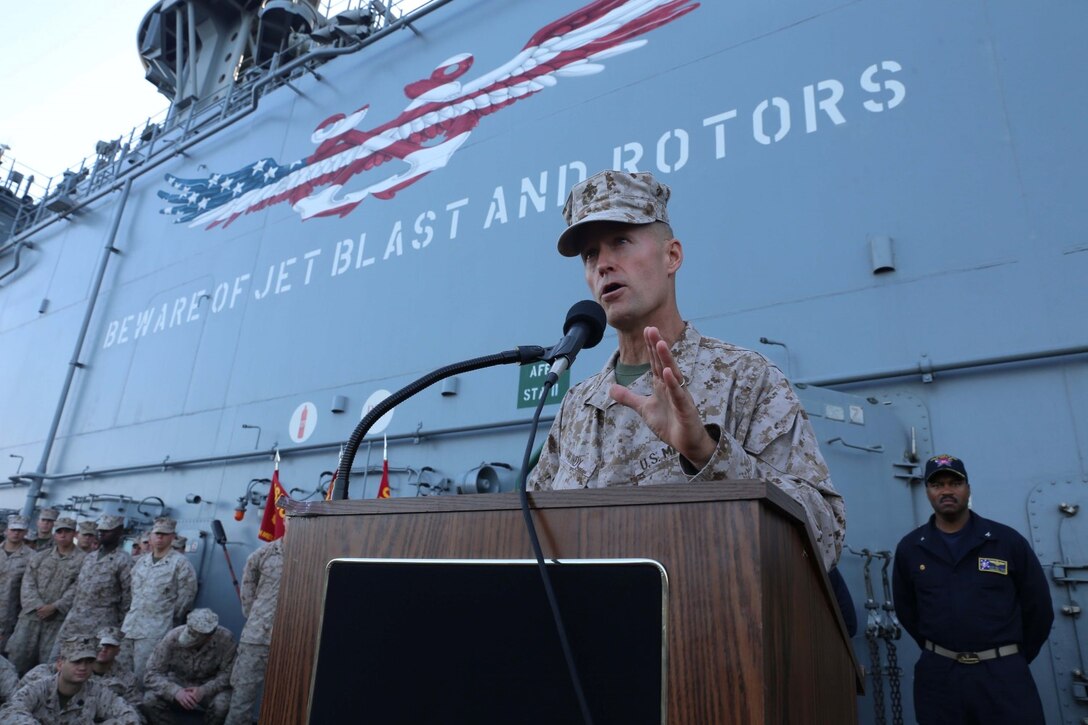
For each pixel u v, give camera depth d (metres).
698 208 4.25
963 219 3.39
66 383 8.60
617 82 5.05
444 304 5.30
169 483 6.75
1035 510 2.87
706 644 0.76
